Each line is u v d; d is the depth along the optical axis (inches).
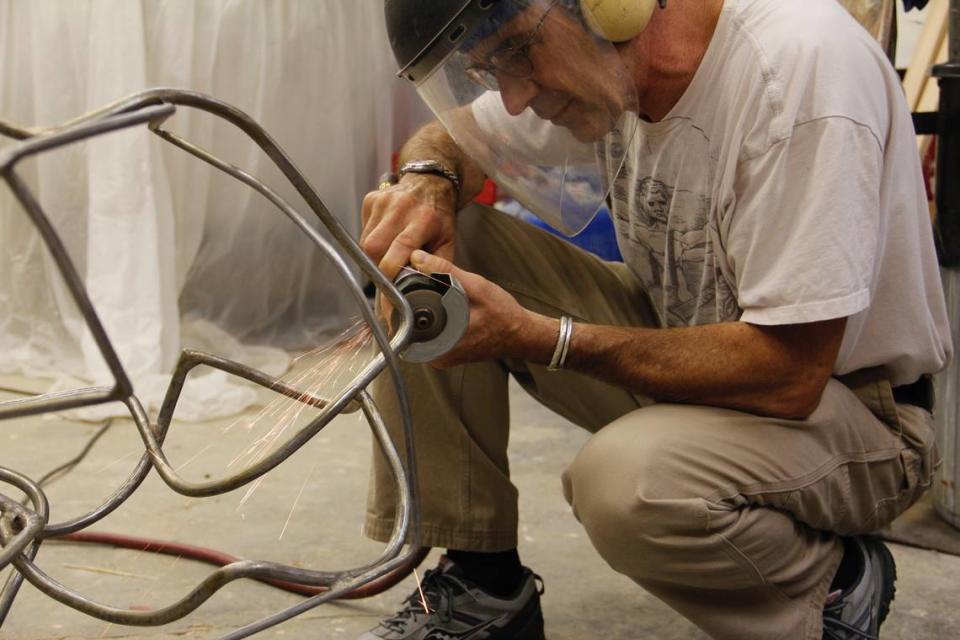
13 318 111.0
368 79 126.0
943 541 70.6
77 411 95.3
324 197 121.3
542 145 46.2
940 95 66.9
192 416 96.5
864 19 70.2
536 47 41.7
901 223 45.1
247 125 27.7
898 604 62.0
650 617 60.3
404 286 39.4
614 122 43.9
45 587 31.1
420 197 51.1
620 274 59.8
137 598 61.3
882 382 48.4
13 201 108.0
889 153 44.1
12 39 106.7
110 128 22.1
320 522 73.4
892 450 48.1
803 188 41.7
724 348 43.5
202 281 118.3
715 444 43.8
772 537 44.4
